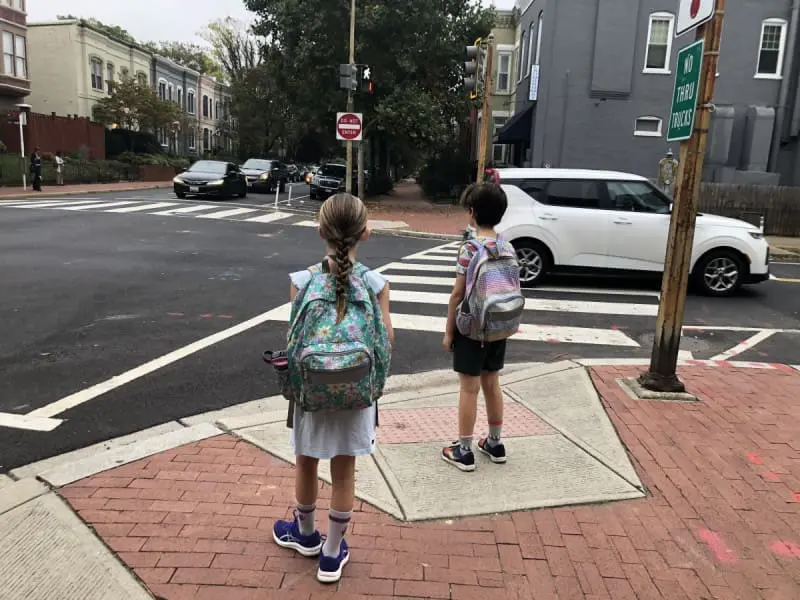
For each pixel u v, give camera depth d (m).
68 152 33.31
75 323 7.04
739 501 3.54
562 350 6.85
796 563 3.01
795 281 11.54
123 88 38.88
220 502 3.36
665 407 4.84
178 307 7.91
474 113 30.77
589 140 22.02
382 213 22.95
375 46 24.98
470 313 3.61
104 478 3.57
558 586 2.82
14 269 9.77
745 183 21.22
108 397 5.00
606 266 10.02
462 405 3.80
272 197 27.83
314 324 2.53
